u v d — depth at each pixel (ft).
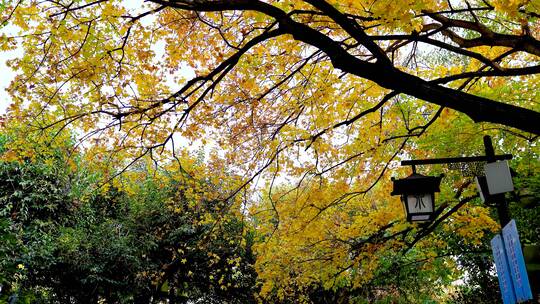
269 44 21.74
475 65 24.45
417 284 45.37
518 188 24.00
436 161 16.84
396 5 13.15
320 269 31.65
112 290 51.65
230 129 24.73
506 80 25.48
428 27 20.25
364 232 30.01
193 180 26.86
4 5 16.47
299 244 30.04
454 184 28.30
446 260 36.58
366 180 28.37
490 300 48.21
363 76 14.58
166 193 49.70
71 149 21.65
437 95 14.20
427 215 18.34
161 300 63.87
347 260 31.96
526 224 32.81
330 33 21.22
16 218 42.45
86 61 18.22
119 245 48.11
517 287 11.66
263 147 25.29
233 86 22.79
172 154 22.04
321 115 23.11
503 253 12.96
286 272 32.58
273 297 53.47
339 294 52.75
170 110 18.70
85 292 51.13
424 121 25.75
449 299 54.95
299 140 22.34
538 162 25.05
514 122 13.76
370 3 16.01
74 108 19.58
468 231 27.68
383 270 35.55
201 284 61.52
